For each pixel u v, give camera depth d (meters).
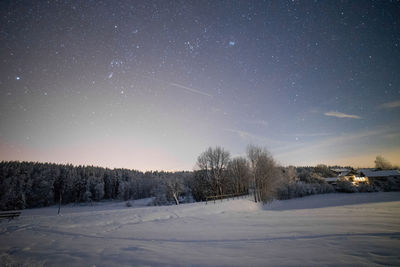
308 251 5.85
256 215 17.52
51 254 6.19
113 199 82.25
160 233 9.91
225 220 14.67
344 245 6.34
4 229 11.23
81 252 6.36
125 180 93.69
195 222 14.09
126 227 12.20
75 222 13.38
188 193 55.97
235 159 48.03
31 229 11.26
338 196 48.69
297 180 61.28
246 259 5.32
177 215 17.70
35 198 62.28
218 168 43.66
